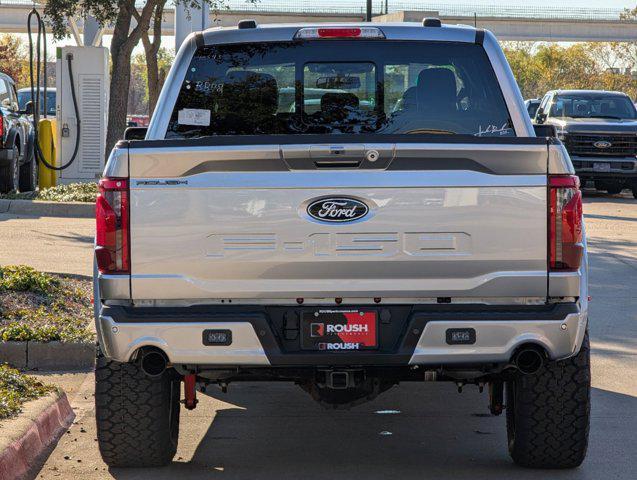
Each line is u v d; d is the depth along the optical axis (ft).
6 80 77.82
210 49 22.90
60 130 85.15
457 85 22.88
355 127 23.13
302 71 23.06
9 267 38.09
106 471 20.66
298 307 18.58
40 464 21.12
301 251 18.38
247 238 18.38
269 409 25.71
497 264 18.43
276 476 20.39
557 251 18.44
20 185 83.10
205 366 18.74
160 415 19.83
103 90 85.10
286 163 18.26
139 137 25.12
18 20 272.51
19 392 24.04
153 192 18.37
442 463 21.27
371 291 18.43
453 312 18.39
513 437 20.75
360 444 22.71
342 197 18.35
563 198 18.39
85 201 69.67
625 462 21.21
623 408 25.54
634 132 89.45
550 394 19.63
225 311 18.42
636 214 76.69
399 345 18.39
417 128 23.00
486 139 18.26
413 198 18.31
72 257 48.75
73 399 26.17
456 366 18.88
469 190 18.35
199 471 20.71
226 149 18.17
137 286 18.42
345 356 18.40
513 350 18.38
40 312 32.76
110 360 19.63
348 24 22.79
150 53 90.84
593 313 38.19
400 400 26.55
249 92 23.02
